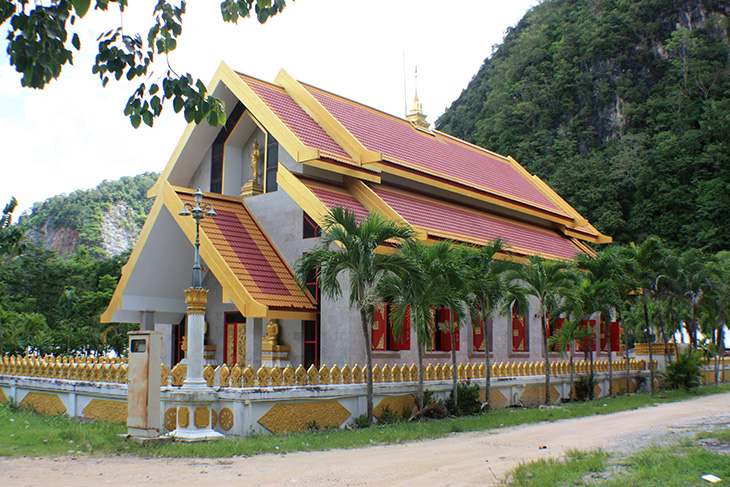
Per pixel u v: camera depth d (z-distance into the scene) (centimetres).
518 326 2961
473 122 12094
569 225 3912
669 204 8300
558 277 2520
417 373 2070
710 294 3469
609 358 2972
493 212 3438
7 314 3462
